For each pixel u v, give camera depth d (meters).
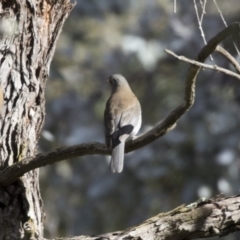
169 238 7.10
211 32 14.89
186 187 13.82
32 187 7.69
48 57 8.07
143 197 14.83
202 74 14.48
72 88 18.25
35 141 7.86
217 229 7.14
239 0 13.83
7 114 7.69
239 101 14.20
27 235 7.35
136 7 19.62
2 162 7.55
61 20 8.15
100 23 19.53
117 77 9.98
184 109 7.04
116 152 7.76
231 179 13.75
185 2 16.33
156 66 16.75
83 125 16.70
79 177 16.59
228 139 13.75
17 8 7.81
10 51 7.79
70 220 16.44
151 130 7.45
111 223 15.55
